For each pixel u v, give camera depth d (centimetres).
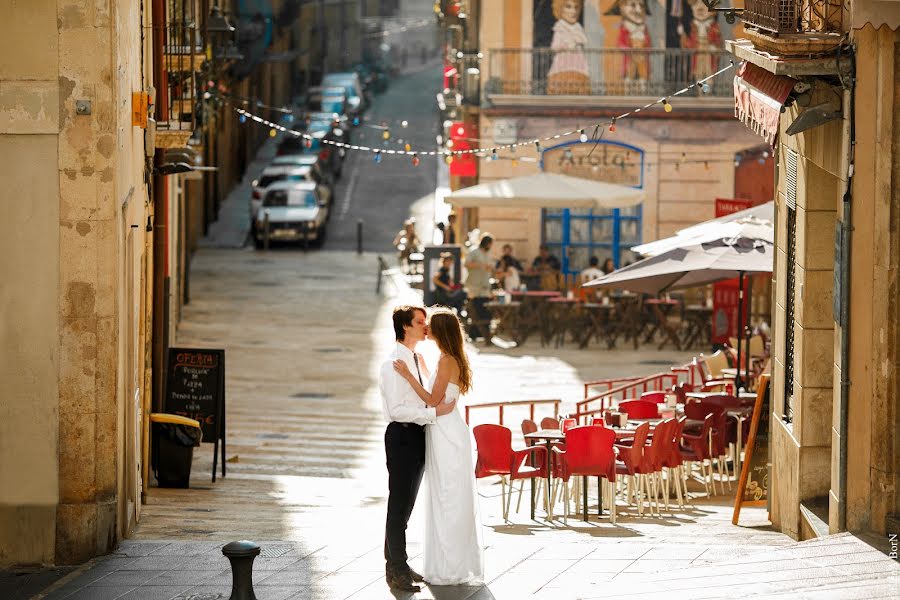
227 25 4847
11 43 2462
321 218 10212
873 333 2362
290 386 5631
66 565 2506
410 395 2197
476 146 8144
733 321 5694
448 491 2200
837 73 2414
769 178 8144
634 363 6241
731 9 2698
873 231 2355
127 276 2783
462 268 7700
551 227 8169
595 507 3488
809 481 2786
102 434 2530
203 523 3027
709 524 3169
